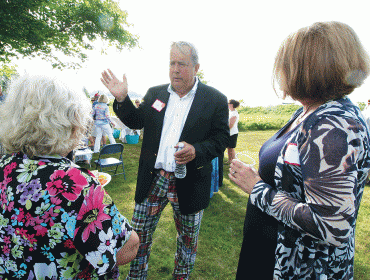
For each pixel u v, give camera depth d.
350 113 0.61
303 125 0.66
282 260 0.75
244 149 7.58
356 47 0.62
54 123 0.65
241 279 0.89
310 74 0.65
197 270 2.08
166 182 1.49
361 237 2.71
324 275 0.71
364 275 2.12
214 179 3.51
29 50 8.16
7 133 0.67
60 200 0.60
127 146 6.96
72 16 8.73
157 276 1.99
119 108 1.51
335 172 0.56
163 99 1.54
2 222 0.64
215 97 1.53
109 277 0.74
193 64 1.43
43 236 0.60
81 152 4.20
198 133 1.48
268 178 0.81
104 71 1.50
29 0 6.97
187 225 1.56
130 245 0.73
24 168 0.66
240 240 2.55
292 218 0.65
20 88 0.68
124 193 3.63
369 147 0.62
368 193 4.04
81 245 0.59
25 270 0.62
